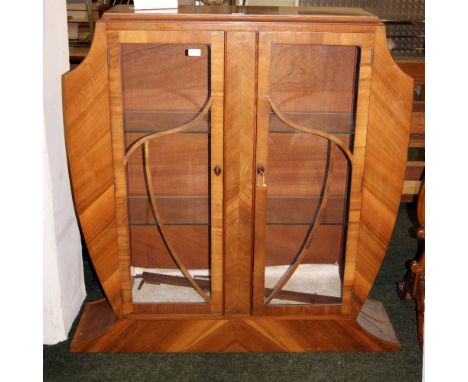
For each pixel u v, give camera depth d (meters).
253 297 1.92
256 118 1.69
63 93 1.65
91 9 3.45
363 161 1.77
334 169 1.84
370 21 1.63
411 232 3.03
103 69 1.64
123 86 1.75
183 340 1.99
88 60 1.63
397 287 2.39
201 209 1.88
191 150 1.84
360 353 2.02
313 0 3.03
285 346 2.01
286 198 1.90
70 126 1.68
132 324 1.96
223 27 1.60
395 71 1.66
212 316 1.95
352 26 1.62
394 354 2.02
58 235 1.99
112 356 1.99
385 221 1.84
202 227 1.92
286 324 1.98
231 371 1.92
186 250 1.95
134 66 1.75
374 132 1.73
